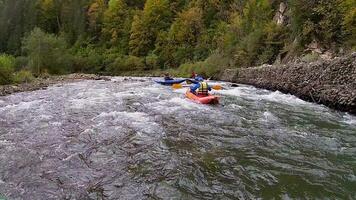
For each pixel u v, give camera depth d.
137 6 70.12
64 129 10.06
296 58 23.95
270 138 9.30
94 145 8.46
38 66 40.53
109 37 64.56
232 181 6.35
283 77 19.95
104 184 6.17
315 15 23.48
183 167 7.00
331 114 12.83
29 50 41.22
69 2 69.94
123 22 64.38
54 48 43.22
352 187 6.18
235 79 28.89
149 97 17.23
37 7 68.50
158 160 7.41
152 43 57.91
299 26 24.77
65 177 6.49
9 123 10.90
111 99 16.48
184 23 52.16
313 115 12.61
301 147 8.51
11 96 17.78
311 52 23.08
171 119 11.57
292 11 25.39
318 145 8.70
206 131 9.98
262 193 5.88
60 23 70.06
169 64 50.66
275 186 6.16
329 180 6.47
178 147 8.35
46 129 10.07
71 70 50.81
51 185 6.14
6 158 7.49
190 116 12.15
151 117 11.85
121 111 13.01
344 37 21.00
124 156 7.66
